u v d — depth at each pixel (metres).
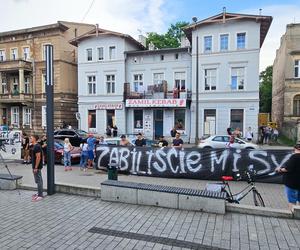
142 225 5.73
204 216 6.21
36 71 34.38
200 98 26.86
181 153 11.45
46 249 4.73
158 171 11.74
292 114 33.16
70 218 6.16
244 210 6.35
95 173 12.83
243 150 10.66
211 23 26.12
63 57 33.47
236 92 25.80
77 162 16.20
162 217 6.17
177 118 28.14
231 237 5.16
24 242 4.99
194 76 26.98
